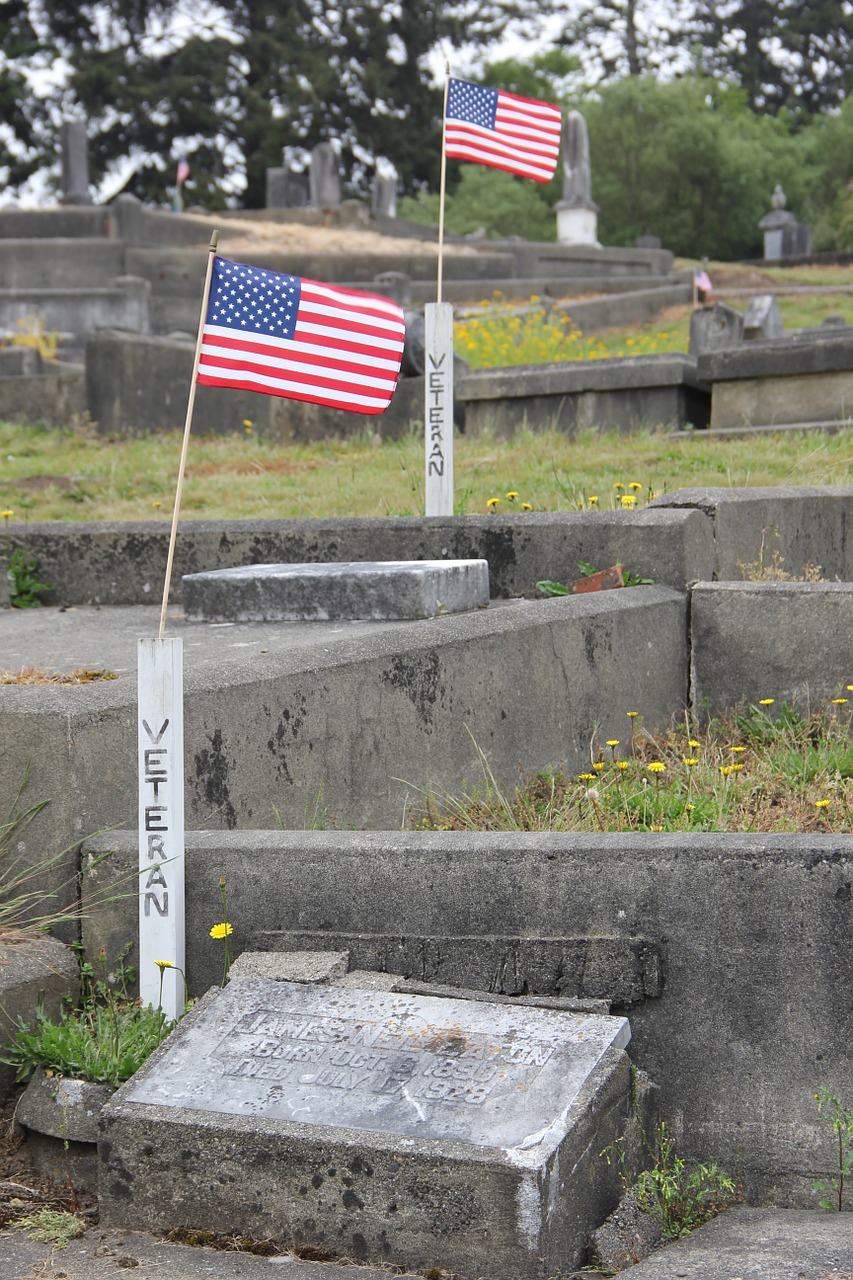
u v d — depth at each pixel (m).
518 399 12.39
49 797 3.99
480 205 48.47
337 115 52.31
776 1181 3.60
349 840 3.92
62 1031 3.68
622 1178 3.33
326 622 6.58
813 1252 2.97
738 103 60.00
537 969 3.71
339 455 12.76
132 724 4.19
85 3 50.28
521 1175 2.97
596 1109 3.19
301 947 3.86
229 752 4.36
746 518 7.22
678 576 6.65
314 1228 3.16
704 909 3.63
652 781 5.50
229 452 13.33
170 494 11.18
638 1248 3.17
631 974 3.64
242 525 7.70
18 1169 3.55
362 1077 3.30
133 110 48.88
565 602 6.00
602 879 3.70
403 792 5.02
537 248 33.38
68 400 15.59
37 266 30.30
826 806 4.89
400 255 31.27
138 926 3.96
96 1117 3.48
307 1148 3.14
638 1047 3.68
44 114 50.25
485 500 9.25
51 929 4.02
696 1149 3.65
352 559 7.47
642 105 48.69
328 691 4.72
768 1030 3.60
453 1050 3.34
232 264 4.23
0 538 7.97
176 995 3.86
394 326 4.40
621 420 11.98
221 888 3.92
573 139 37.31
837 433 10.66
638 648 6.20
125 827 4.17
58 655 5.90
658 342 20.36
